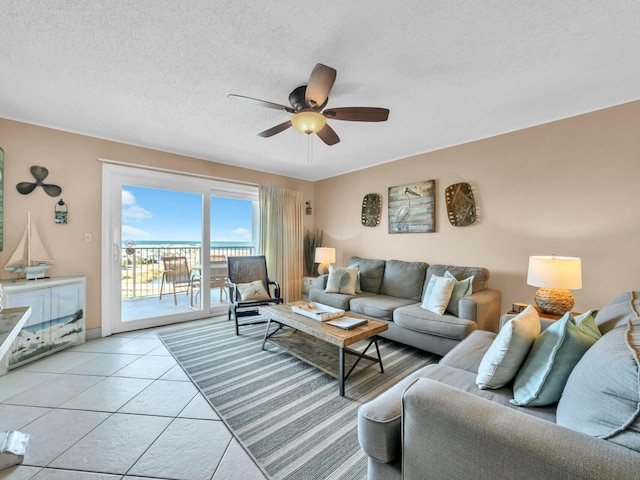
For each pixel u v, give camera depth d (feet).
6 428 5.39
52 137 9.56
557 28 5.14
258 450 4.89
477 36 5.35
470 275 9.84
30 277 8.79
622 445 2.27
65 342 9.18
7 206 8.82
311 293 12.80
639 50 5.70
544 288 7.57
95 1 4.57
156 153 11.83
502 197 9.96
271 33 5.28
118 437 5.18
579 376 2.96
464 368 5.08
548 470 2.27
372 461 3.60
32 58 6.04
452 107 8.18
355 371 7.51
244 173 14.69
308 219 17.54
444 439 2.87
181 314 12.62
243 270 13.28
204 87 7.18
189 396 6.57
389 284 11.99
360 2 4.56
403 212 12.88
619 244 7.80
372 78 6.72
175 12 4.80
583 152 8.35
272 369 7.99
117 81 6.91
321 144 11.27
